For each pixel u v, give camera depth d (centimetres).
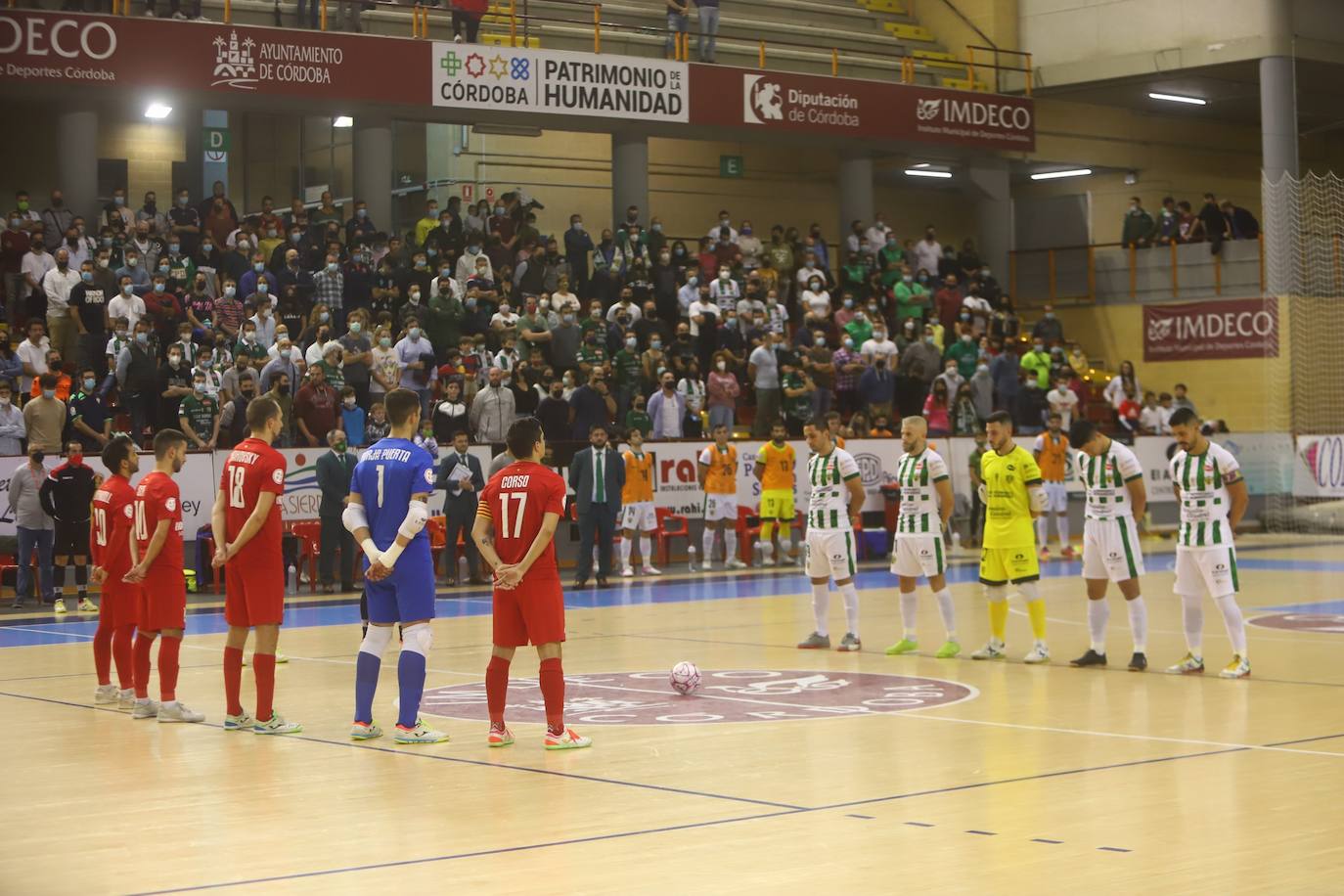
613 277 2823
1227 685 1227
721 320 2858
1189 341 3575
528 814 761
